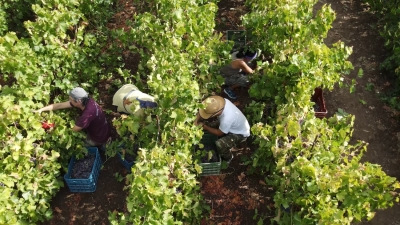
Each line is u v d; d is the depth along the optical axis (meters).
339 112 7.30
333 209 4.11
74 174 6.14
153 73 5.43
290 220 4.87
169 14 6.43
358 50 8.62
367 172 4.39
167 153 4.93
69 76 6.82
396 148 6.80
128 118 5.27
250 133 6.79
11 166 5.21
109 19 9.20
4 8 8.29
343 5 9.85
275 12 6.42
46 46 6.35
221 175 6.38
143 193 4.01
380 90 7.73
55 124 5.93
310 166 4.23
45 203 5.75
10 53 5.77
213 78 6.68
